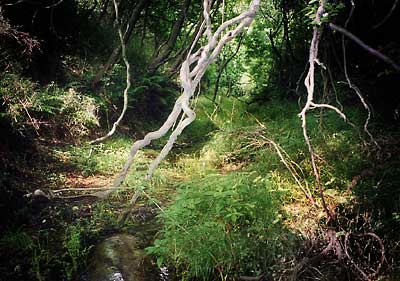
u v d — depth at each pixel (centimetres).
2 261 398
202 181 463
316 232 414
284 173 542
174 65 1122
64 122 742
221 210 402
